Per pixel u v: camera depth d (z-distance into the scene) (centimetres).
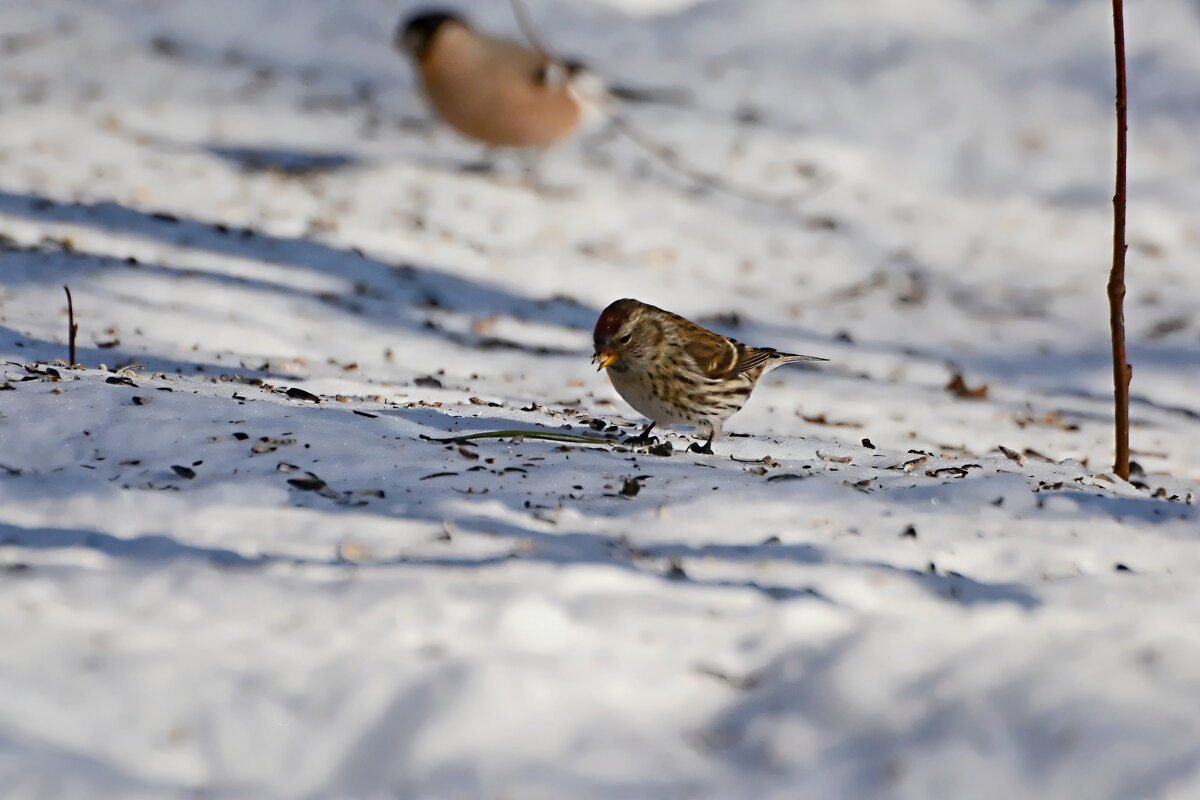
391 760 520
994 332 1864
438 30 1994
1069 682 557
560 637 596
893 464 960
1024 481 834
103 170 2036
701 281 1948
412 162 2300
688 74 2825
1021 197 2452
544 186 2264
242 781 509
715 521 740
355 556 662
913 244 2209
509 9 3059
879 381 1577
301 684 546
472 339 1524
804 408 1405
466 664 557
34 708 516
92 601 598
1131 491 929
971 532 750
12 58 2631
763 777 518
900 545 724
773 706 557
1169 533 774
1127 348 1828
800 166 2483
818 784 514
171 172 2086
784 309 1870
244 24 2938
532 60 2042
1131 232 2338
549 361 1474
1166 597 664
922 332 1838
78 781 486
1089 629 620
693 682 573
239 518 704
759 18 3019
